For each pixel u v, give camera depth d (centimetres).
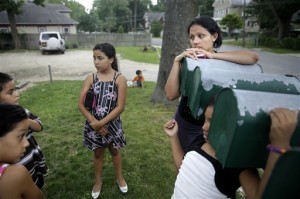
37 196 144
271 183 84
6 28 3509
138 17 7956
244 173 110
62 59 1858
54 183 320
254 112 92
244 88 130
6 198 129
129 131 475
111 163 359
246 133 93
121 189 299
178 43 564
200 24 186
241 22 4006
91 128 270
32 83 1044
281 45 2802
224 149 100
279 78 135
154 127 496
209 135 114
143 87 879
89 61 1741
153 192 302
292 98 100
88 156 383
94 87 263
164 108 603
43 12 3866
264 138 94
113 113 261
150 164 360
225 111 102
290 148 82
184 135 191
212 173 118
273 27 3303
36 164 227
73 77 1193
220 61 164
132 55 1983
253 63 169
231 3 5088
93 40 2891
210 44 188
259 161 98
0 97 200
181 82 180
